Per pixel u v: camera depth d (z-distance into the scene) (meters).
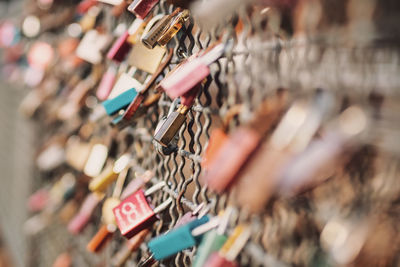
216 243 0.51
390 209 0.43
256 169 0.43
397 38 0.40
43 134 1.42
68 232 1.08
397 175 0.43
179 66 0.55
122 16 0.71
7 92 2.13
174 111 0.56
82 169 0.87
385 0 0.40
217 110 0.55
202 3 0.51
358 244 0.42
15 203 1.71
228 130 0.53
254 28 0.51
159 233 0.63
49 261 1.25
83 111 0.99
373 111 0.42
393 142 0.41
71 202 1.05
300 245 0.49
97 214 0.86
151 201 0.66
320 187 0.47
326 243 0.44
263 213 0.51
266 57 0.50
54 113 1.20
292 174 0.42
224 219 0.51
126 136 0.77
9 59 1.84
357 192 0.45
